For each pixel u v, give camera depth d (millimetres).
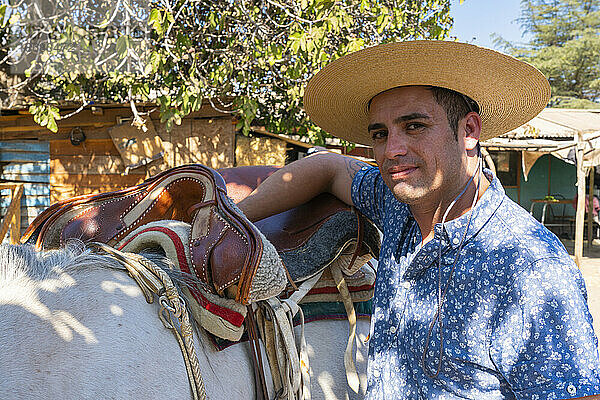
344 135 1653
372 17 5262
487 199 1166
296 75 4863
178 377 1024
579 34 25094
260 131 6738
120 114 6551
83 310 951
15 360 843
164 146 6590
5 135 6762
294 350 1381
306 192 1744
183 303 1093
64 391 860
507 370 1049
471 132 1255
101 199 1398
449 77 1183
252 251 1156
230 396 1183
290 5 4602
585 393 958
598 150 8062
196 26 5184
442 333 1161
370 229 1706
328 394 1600
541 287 1023
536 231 1111
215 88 5191
